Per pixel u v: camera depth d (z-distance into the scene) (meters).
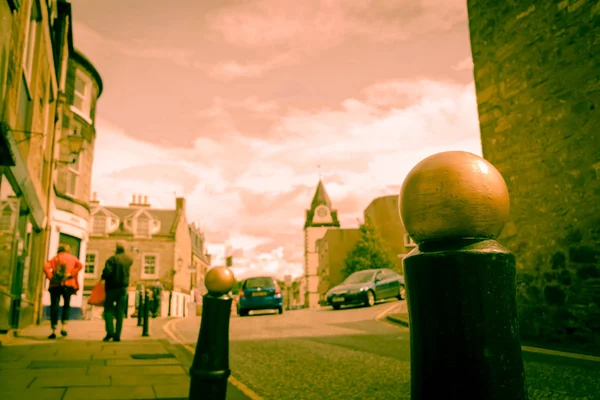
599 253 5.66
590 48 5.95
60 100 12.91
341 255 45.72
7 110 5.84
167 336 8.68
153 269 35.75
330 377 4.52
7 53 5.50
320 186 79.44
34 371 4.44
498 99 7.49
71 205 15.86
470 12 8.31
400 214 0.80
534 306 6.61
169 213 39.59
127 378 4.20
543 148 6.59
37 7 8.17
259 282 15.98
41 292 11.80
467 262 0.69
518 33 7.13
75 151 12.96
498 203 0.73
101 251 34.84
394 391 3.88
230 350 6.59
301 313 15.01
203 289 48.22
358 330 8.99
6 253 7.09
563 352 5.38
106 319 7.34
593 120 5.85
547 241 6.43
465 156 0.76
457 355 0.67
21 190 7.67
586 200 5.89
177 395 3.56
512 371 0.68
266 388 4.12
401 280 17.89
